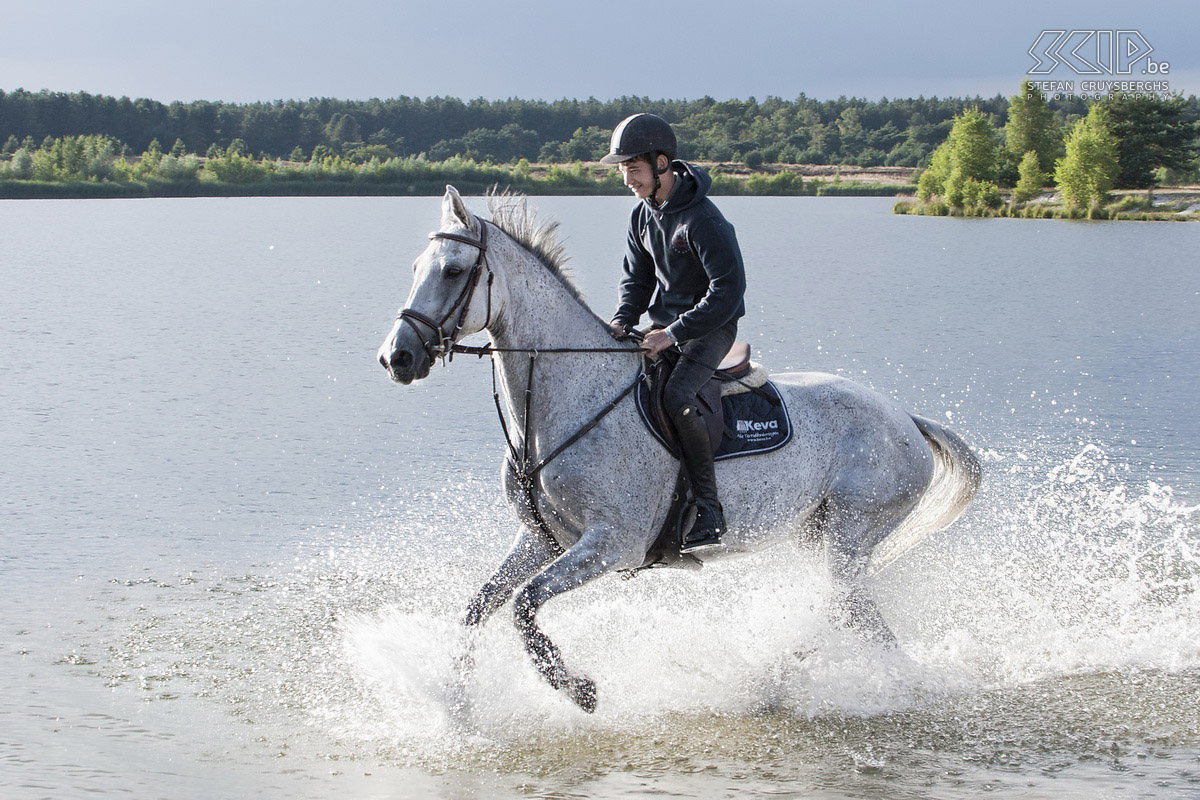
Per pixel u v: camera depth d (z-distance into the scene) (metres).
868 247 44.56
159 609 7.05
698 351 5.35
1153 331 20.27
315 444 11.66
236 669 6.16
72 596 7.25
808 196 127.88
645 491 5.30
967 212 77.88
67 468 10.60
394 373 4.75
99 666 6.16
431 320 4.80
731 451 5.52
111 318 22.23
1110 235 53.94
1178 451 11.08
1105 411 13.09
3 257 37.75
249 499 9.61
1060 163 80.50
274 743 5.26
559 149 178.12
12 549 8.17
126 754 5.11
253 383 15.24
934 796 4.70
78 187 110.56
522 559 5.48
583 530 5.29
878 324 20.94
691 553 5.62
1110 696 5.86
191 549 8.26
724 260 5.23
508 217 5.32
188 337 19.62
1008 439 11.70
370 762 5.06
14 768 4.92
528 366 5.19
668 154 5.31
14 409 13.40
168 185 116.00
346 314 22.91
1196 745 5.22
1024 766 5.01
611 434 5.22
